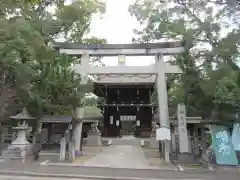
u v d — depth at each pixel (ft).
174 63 48.08
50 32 41.29
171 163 39.78
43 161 39.22
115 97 110.22
